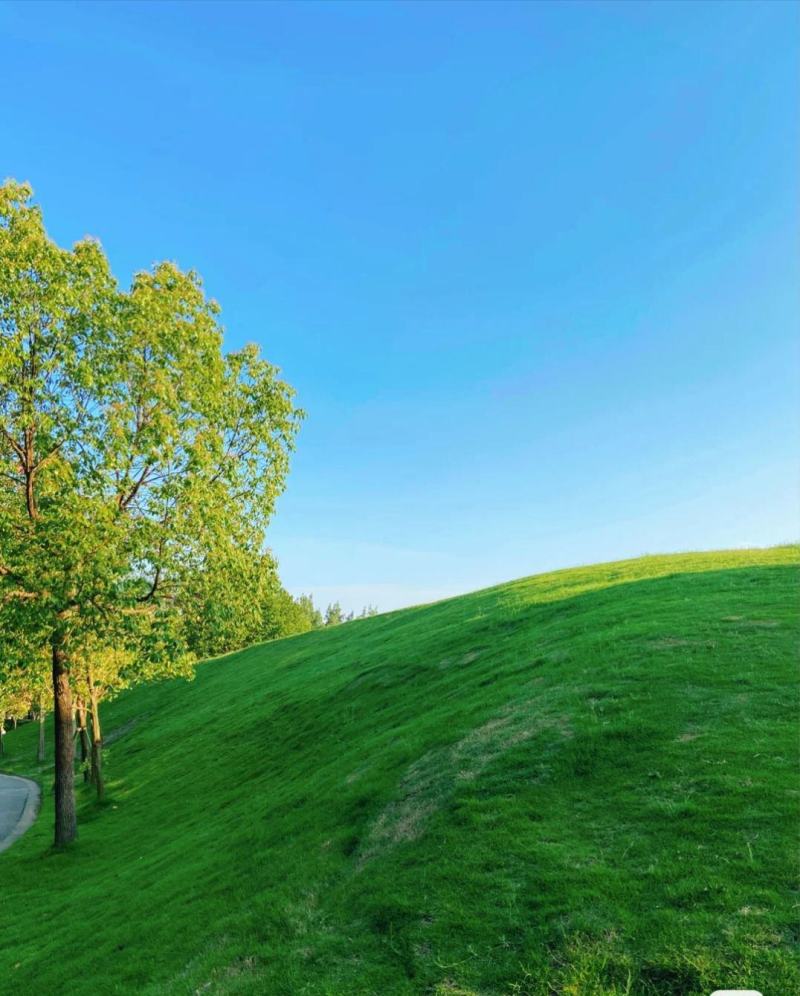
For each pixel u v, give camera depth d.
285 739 27.41
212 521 20.28
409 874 8.81
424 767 12.66
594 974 6.07
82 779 43.47
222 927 9.88
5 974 12.37
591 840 8.11
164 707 63.78
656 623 16.86
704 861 7.08
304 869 10.77
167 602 20.83
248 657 71.44
